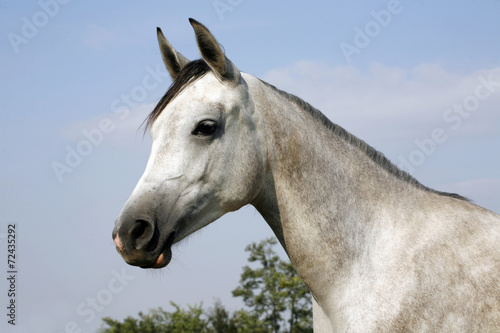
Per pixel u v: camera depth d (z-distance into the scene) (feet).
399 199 11.23
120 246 9.73
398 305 10.02
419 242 10.57
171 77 12.48
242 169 10.81
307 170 11.05
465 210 11.10
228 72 10.83
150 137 11.02
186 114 10.53
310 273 10.94
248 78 11.43
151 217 9.91
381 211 11.07
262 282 81.92
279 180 11.15
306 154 11.10
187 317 80.12
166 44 12.17
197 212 10.53
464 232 10.67
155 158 10.48
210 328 79.41
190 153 10.46
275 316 80.43
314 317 11.53
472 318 10.00
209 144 10.55
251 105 11.07
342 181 11.09
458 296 10.06
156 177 10.28
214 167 10.59
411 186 11.50
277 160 11.16
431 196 11.44
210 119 10.52
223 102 10.68
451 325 9.93
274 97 11.46
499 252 10.46
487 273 10.24
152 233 9.82
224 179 10.69
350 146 11.56
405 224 10.87
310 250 10.88
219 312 80.43
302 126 11.31
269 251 82.89
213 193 10.68
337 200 10.95
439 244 10.50
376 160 11.60
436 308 9.97
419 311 9.95
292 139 11.15
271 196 11.23
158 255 9.95
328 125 11.62
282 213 11.13
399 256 10.48
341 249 10.72
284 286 80.18
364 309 10.22
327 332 11.07
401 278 10.23
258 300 80.53
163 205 10.12
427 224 10.82
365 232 10.85
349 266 10.66
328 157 11.20
